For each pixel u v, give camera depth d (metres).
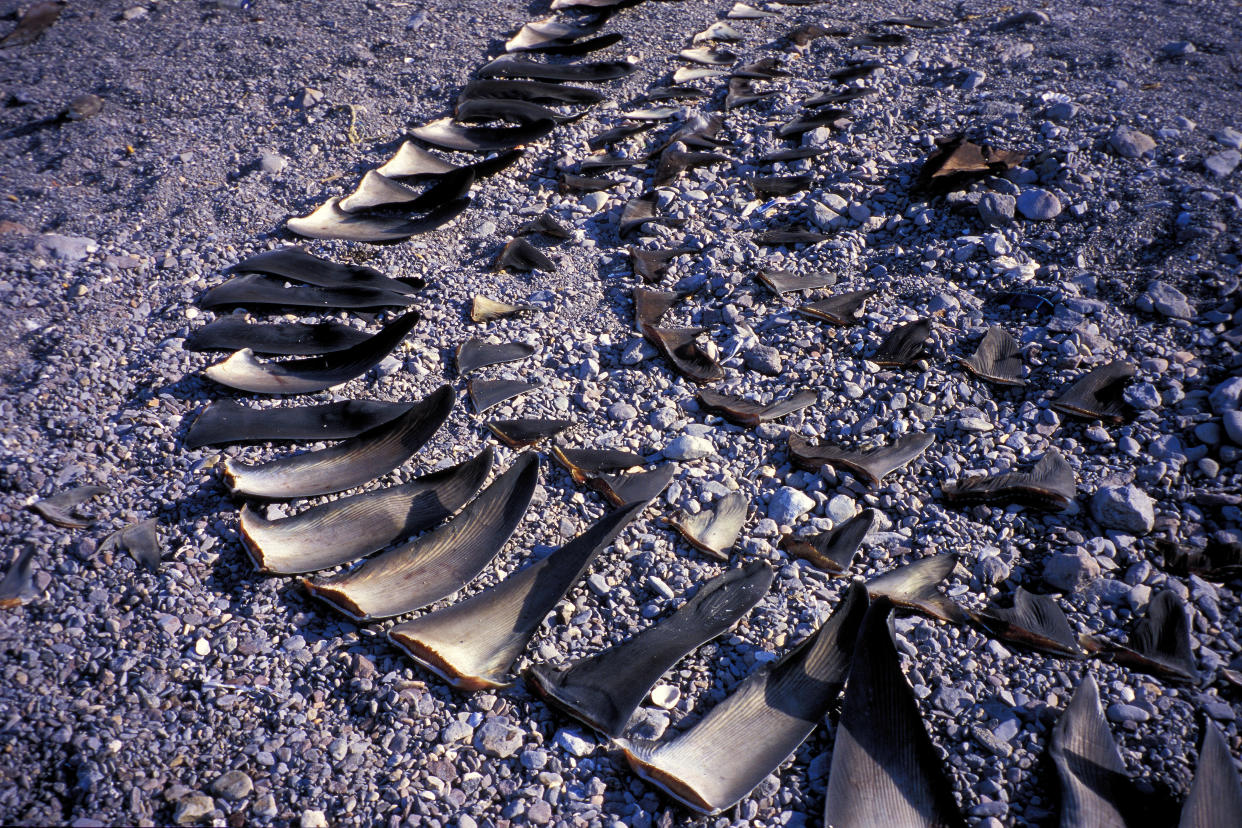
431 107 4.47
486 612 2.23
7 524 2.36
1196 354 2.93
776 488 2.67
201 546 2.37
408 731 2.00
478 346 3.11
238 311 3.20
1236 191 3.42
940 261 3.45
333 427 2.74
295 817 1.83
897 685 2.01
